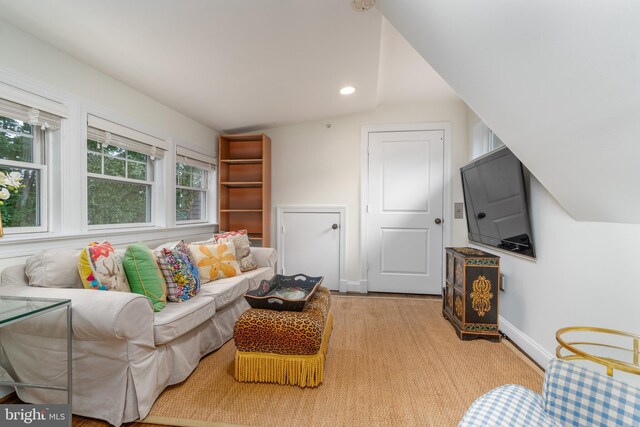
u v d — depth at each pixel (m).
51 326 1.31
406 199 3.52
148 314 1.40
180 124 2.94
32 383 1.38
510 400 0.80
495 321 2.19
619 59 0.77
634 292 1.26
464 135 3.40
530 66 1.05
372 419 1.34
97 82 2.03
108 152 2.22
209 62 2.06
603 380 0.80
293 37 1.85
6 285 1.43
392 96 3.24
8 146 1.62
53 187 1.80
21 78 1.58
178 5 1.48
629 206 1.21
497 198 2.29
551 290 1.78
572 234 1.61
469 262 2.20
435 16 1.28
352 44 1.96
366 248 3.59
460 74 1.49
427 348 2.07
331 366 1.81
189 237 3.04
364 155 3.58
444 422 1.33
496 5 0.97
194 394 1.52
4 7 1.41
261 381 1.62
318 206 3.68
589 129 1.05
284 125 3.71
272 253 3.06
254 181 3.71
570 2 0.76
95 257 1.52
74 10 1.45
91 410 1.34
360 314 2.79
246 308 2.52
